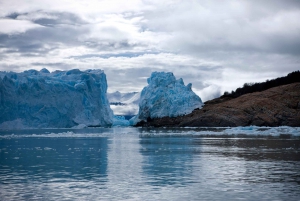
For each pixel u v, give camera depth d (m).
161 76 110.75
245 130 65.00
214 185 15.44
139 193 14.02
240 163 22.12
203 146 34.75
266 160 23.53
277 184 15.60
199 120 92.69
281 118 85.62
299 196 13.46
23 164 21.97
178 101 101.88
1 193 14.05
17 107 95.88
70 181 16.39
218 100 107.75
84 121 103.38
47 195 13.73
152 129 87.38
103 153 28.56
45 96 99.19
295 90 95.25
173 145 36.28
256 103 91.56
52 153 28.66
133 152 29.19
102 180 16.61
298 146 33.88
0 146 35.72
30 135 59.38
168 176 17.59
